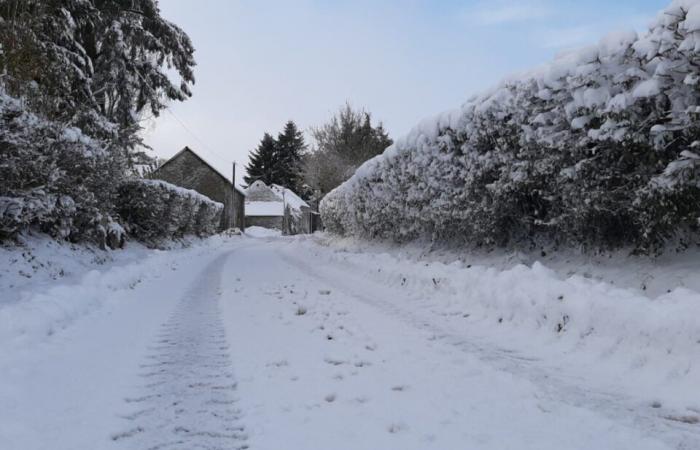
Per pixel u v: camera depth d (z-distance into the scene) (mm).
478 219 8367
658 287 5223
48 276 7781
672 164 4633
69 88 15555
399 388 3814
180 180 47312
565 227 6707
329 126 38750
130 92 22578
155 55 24734
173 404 3502
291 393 3703
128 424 3160
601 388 3807
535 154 6504
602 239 6492
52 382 3781
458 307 6977
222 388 3826
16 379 3668
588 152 5727
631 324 4477
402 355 4734
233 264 15438
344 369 4285
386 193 12820
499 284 6551
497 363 4473
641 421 3178
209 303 7742
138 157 20922
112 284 8289
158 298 8117
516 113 6871
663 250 5738
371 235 15938
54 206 8844
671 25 4578
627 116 5039
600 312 4832
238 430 3080
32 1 12547
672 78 4715
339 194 19688
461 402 3523
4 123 6992
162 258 14461
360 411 3359
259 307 7371
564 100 5949
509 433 3012
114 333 5504
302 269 13578
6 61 10328
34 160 8008
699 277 4953
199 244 24062
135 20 22906
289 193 80625
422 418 3238
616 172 5457
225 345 5109
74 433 3002
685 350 3965
